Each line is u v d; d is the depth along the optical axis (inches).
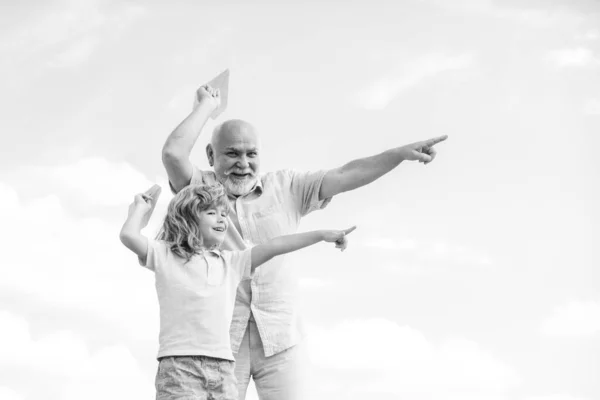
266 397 133.5
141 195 117.8
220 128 137.8
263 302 132.4
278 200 137.7
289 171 140.7
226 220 117.3
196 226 115.3
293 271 135.4
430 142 134.4
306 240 116.9
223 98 141.5
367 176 135.5
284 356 132.9
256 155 136.9
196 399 109.0
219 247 130.1
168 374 109.3
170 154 133.4
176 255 114.2
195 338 110.5
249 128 137.6
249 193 137.6
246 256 116.8
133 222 113.9
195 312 111.3
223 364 111.3
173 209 115.8
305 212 140.2
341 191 137.3
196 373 109.6
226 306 113.5
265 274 132.3
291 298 134.3
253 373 133.9
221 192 117.3
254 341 132.7
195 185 117.1
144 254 113.0
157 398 110.2
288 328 133.0
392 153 134.6
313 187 138.0
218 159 136.4
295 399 133.0
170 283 112.2
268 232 136.1
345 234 116.3
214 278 114.0
